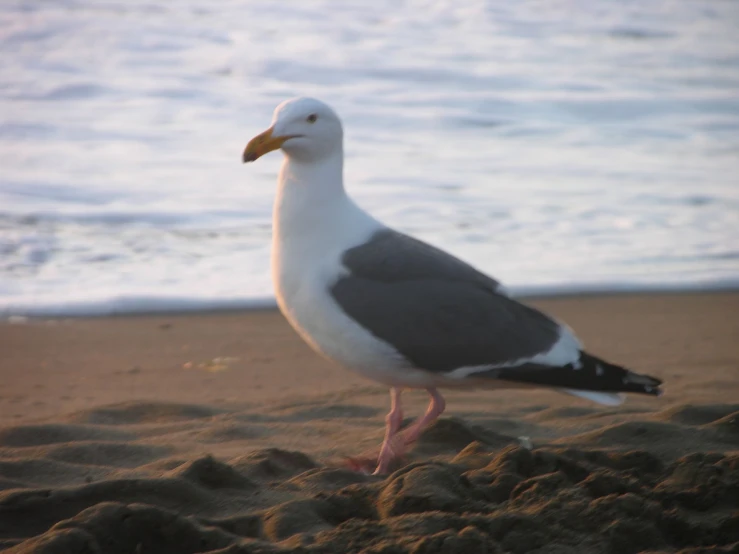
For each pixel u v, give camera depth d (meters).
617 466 7.21
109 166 18.72
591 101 24.27
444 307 7.70
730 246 16.08
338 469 7.21
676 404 9.61
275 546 5.68
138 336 12.25
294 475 7.30
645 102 24.58
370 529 5.91
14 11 28.06
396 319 7.62
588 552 5.92
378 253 7.86
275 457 7.48
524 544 5.94
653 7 34.00
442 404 8.03
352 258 7.82
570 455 7.29
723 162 20.58
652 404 9.62
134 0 30.20
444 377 7.78
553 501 6.31
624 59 28.56
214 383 10.66
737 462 6.91
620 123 23.25
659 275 14.80
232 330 12.60
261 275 14.52
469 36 29.44
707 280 14.68
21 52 25.31
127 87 23.55
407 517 6.05
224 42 27.16
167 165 18.98
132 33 27.22
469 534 5.73
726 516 6.39
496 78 25.75
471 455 7.58
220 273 14.48
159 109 22.36
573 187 18.73
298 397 9.93
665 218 17.30
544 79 25.98
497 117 23.11
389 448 7.71
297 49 26.80
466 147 21.00
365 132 21.56
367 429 8.80
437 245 15.49
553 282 14.30
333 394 10.06
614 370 7.88
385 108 23.08
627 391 7.84
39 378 10.71
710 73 27.44
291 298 7.95
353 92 24.11
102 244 15.30
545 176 19.30
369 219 8.23
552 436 8.58
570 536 6.05
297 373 11.12
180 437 8.39
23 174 17.97
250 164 19.34
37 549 5.54
